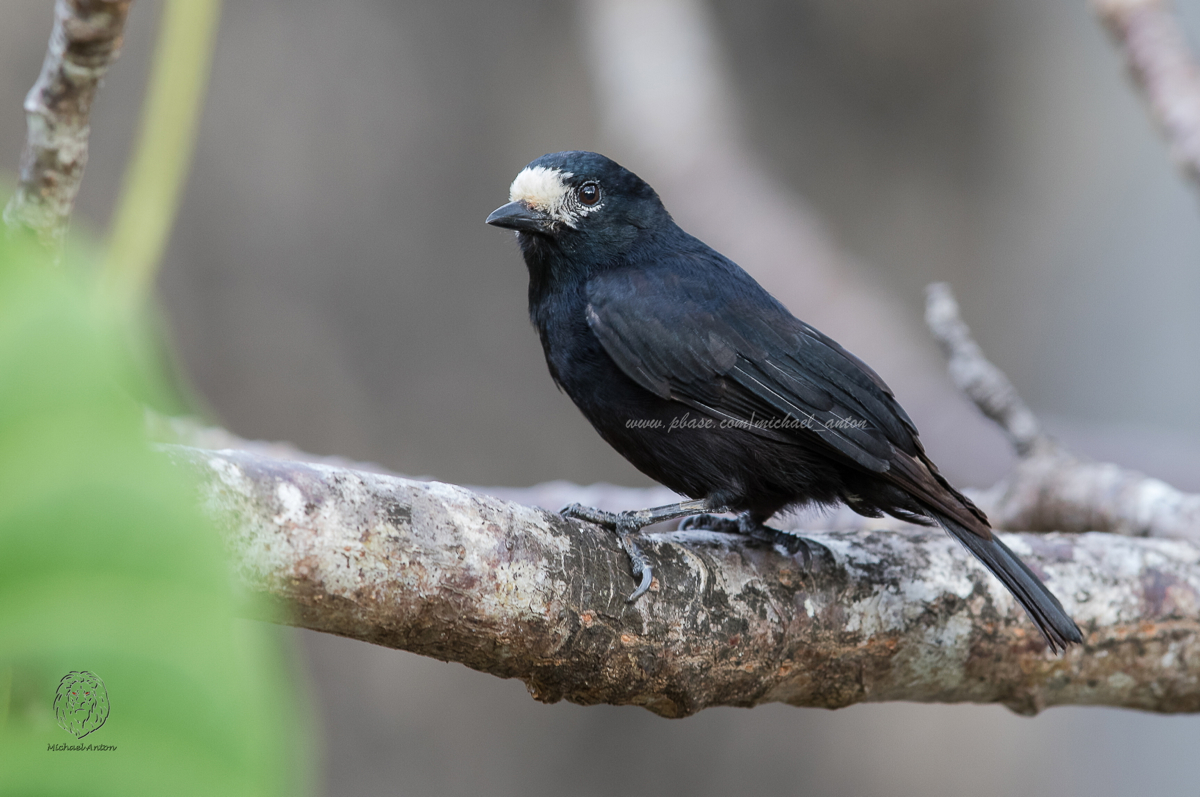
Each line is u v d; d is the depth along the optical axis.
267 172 12.83
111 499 0.90
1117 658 6.48
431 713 12.99
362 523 4.26
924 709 14.44
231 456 4.09
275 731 0.89
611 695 5.20
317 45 13.01
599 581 4.98
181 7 3.78
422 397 13.41
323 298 13.05
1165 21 9.77
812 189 16.09
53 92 4.22
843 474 6.68
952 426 12.48
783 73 16.02
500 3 14.02
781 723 14.11
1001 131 16.22
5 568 0.88
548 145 14.49
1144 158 15.89
